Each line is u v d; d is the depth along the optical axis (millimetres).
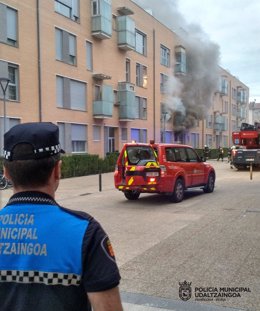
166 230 8492
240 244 7207
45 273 1466
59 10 24016
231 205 11992
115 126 30625
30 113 21391
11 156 1596
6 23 19797
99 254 1485
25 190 1615
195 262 6113
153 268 5824
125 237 7875
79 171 23125
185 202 12805
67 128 24688
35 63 21781
